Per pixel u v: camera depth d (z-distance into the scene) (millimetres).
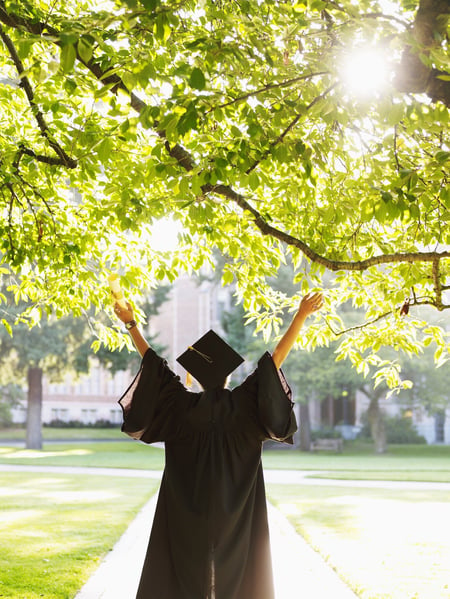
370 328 6914
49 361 37031
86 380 62188
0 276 7684
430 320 27672
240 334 44562
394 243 6676
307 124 5848
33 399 39531
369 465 30750
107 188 5535
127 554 8898
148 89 4375
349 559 8586
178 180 4578
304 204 6312
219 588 3611
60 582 7215
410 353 6867
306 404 44406
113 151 5766
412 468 28375
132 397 3777
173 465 3734
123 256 7734
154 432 3809
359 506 14445
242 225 6328
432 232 5855
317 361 39812
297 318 3885
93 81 5637
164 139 4770
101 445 43688
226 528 3645
